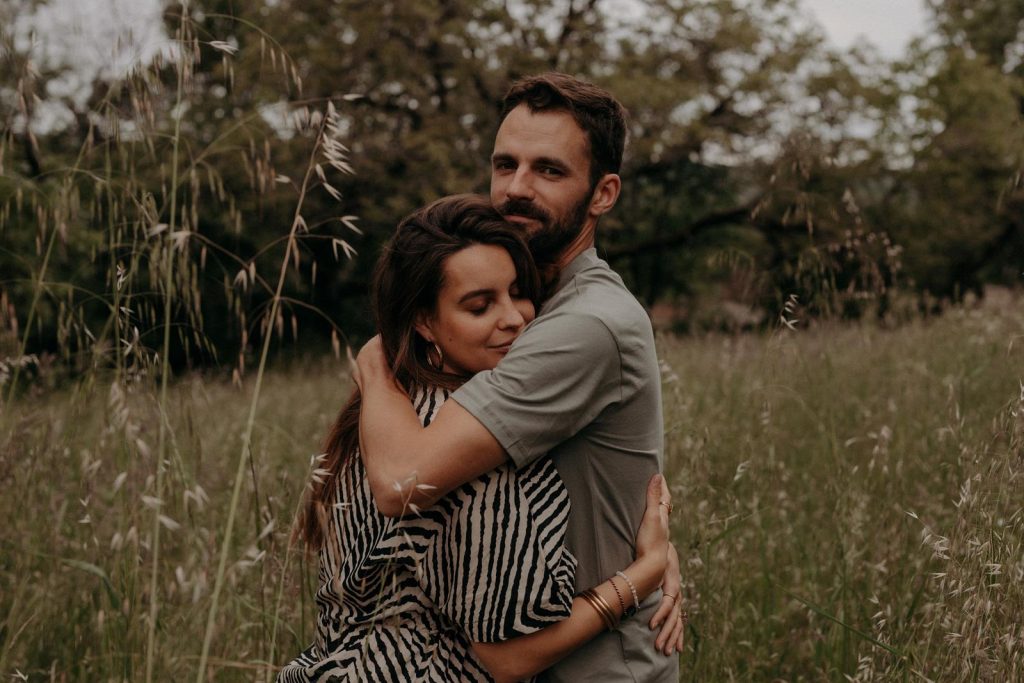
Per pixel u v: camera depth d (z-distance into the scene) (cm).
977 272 2508
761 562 316
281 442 429
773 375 356
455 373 183
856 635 269
